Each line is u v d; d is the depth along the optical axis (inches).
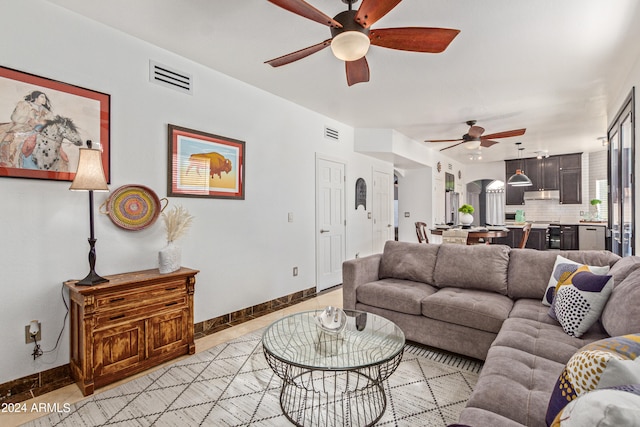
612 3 80.8
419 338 103.7
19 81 79.2
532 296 101.0
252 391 81.4
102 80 93.7
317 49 82.0
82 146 89.7
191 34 98.4
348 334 79.6
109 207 94.8
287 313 141.3
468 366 94.2
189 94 115.3
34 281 82.4
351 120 187.3
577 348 66.9
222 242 127.3
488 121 188.7
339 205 192.1
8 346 78.7
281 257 153.6
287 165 156.0
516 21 89.0
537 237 289.9
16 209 79.7
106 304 82.8
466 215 224.1
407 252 128.5
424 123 192.9
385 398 74.9
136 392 80.7
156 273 97.8
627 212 137.1
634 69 114.2
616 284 74.2
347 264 120.0
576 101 154.9
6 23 77.5
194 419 70.6
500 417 44.8
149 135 104.8
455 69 119.5
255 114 139.3
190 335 101.4
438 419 70.4
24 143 80.1
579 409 26.9
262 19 89.8
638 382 30.6
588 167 289.4
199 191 119.0
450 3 81.1
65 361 87.6
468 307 94.4
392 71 121.1
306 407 74.4
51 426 68.2
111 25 94.3
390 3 65.2
